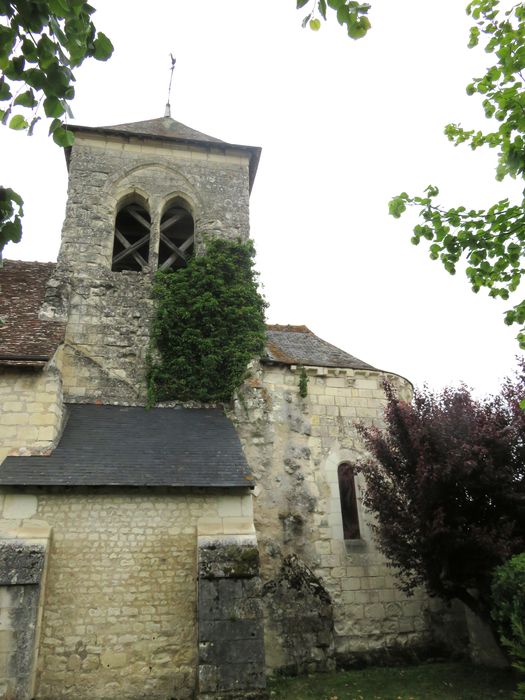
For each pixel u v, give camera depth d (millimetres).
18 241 4375
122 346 12812
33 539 8406
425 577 10109
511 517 9688
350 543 11844
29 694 7441
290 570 11148
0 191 4297
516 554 9242
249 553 8727
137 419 11477
